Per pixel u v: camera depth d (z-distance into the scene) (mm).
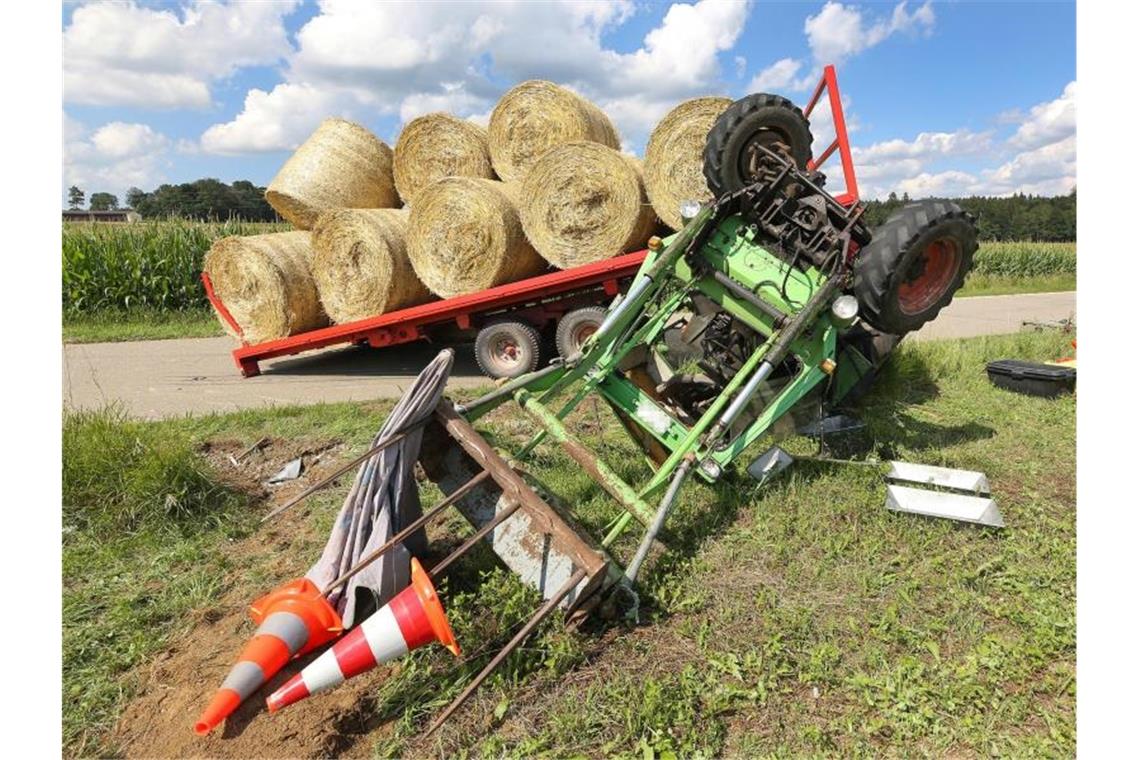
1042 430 5797
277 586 3496
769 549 3691
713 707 2557
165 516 4109
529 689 2695
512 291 7562
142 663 2947
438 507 2844
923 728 2488
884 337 5977
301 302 8586
